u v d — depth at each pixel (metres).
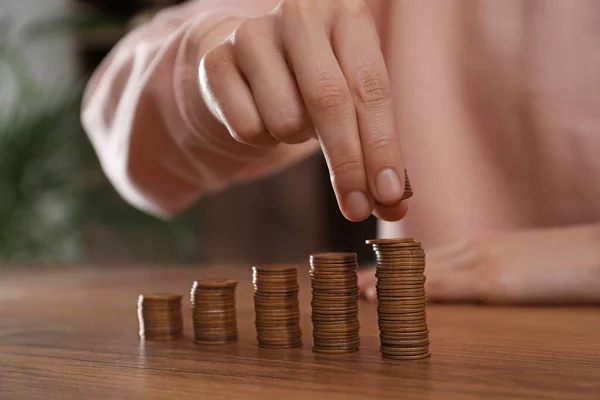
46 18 2.10
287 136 0.48
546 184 0.81
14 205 1.71
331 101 0.46
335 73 0.47
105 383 0.44
